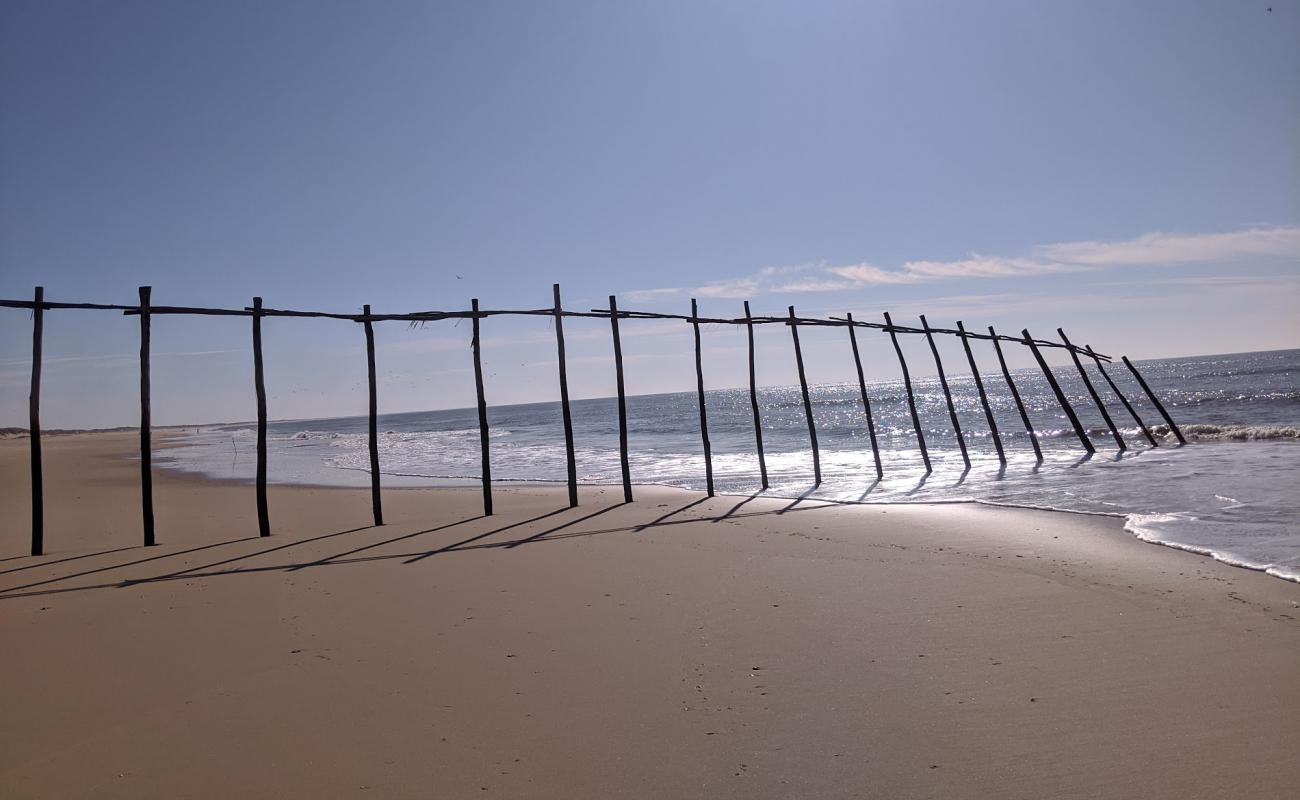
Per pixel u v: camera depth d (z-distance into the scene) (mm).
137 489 19359
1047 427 27594
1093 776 3516
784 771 3648
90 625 6391
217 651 5617
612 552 8688
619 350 13250
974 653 5055
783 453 22609
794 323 15297
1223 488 11188
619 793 3502
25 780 3760
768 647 5309
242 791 3619
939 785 3484
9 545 10812
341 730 4238
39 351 9820
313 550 9609
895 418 40438
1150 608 5820
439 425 83188
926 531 9125
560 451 27938
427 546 9594
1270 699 4203
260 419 11047
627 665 5070
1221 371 63906
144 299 10234
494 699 4598
